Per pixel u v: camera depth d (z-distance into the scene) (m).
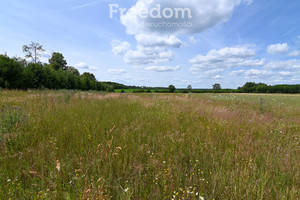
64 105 6.32
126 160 2.20
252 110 7.52
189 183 1.79
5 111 3.76
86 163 2.06
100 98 10.86
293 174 2.02
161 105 8.16
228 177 1.89
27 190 1.57
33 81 27.33
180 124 4.23
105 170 1.81
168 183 1.78
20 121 3.38
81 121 4.06
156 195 1.62
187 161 2.40
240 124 4.41
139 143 2.82
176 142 2.93
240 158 2.39
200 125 4.11
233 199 1.58
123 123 4.09
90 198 1.28
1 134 2.66
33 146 2.54
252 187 1.65
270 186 1.81
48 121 3.85
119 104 7.91
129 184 1.76
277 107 9.05
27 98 7.16
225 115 5.52
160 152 2.51
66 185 1.73
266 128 4.20
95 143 2.67
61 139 2.81
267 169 2.12
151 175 1.96
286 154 2.52
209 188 1.75
